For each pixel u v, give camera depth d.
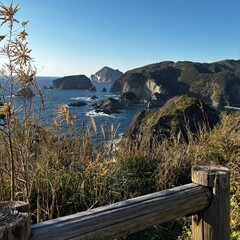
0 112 2.19
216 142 5.28
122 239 3.28
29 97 2.50
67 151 4.23
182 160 4.89
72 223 1.21
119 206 1.39
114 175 4.07
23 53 2.26
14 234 1.01
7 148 2.82
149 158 4.96
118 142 5.54
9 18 2.18
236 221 3.05
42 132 3.29
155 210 1.47
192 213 1.65
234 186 3.89
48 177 3.51
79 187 3.70
